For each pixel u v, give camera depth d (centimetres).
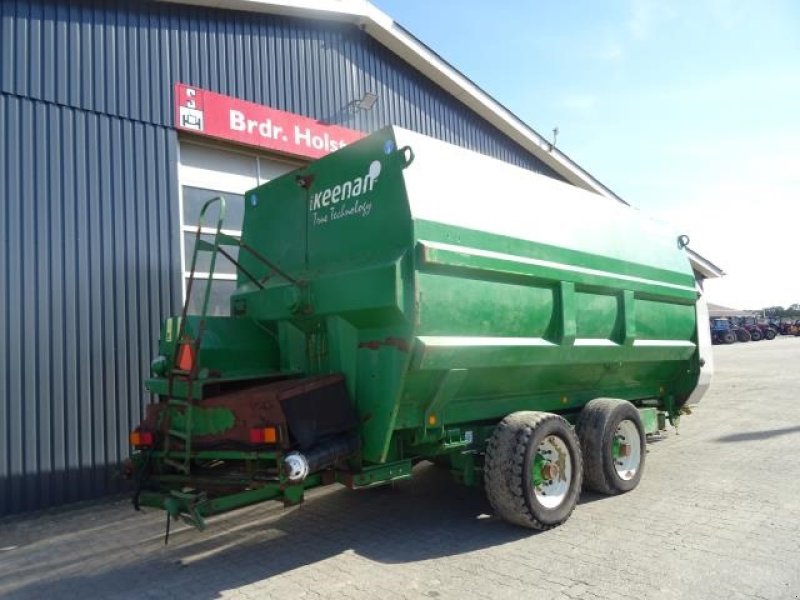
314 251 562
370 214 506
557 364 605
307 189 577
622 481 638
